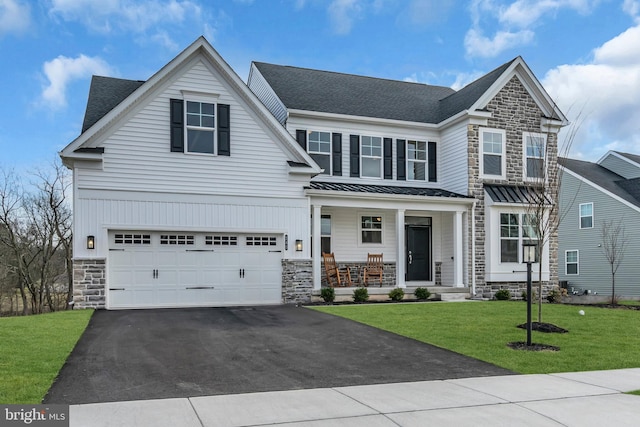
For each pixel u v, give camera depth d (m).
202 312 13.75
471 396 6.37
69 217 28.09
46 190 27.67
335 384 6.94
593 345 9.86
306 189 16.56
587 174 29.78
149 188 14.78
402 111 20.97
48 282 28.30
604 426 5.30
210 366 7.87
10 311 27.53
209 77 15.65
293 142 16.33
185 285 15.14
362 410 5.68
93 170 14.24
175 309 14.35
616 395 6.48
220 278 15.55
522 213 19.41
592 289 28.41
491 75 20.50
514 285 19.38
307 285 16.50
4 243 26.50
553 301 19.14
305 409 5.68
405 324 12.02
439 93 24.16
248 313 13.72
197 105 15.52
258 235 16.05
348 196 17.31
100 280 14.12
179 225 15.04
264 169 16.11
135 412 5.46
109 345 9.22
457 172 19.75
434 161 20.70
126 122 14.64
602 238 27.69
